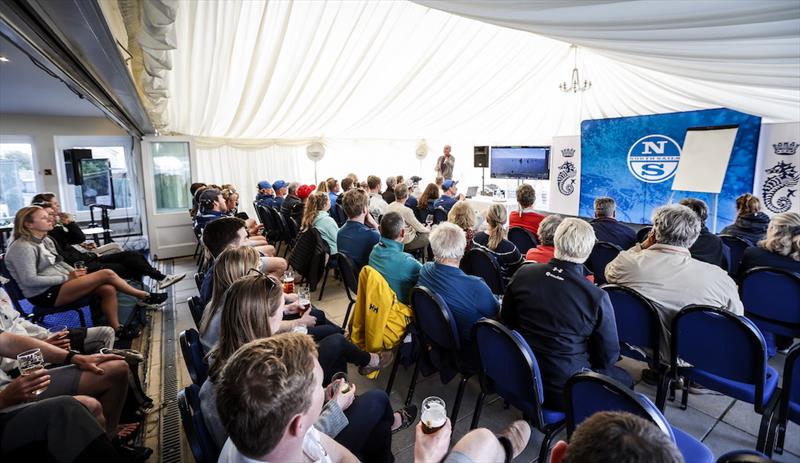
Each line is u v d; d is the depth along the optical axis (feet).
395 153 32.73
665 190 20.75
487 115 26.96
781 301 7.54
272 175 27.50
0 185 23.27
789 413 5.16
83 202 24.13
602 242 10.81
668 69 12.23
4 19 4.43
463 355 6.73
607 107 24.07
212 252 8.77
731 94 17.22
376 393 5.31
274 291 4.86
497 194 27.20
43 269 9.51
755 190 17.85
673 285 6.32
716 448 6.20
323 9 14.57
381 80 20.62
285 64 17.29
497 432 6.70
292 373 2.72
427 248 15.80
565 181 24.76
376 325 7.48
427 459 3.47
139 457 5.97
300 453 2.90
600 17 7.01
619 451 1.81
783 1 5.32
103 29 5.12
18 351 6.02
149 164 18.45
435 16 16.52
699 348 5.84
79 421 4.44
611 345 5.50
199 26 13.42
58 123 24.14
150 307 12.30
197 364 5.57
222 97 18.84
